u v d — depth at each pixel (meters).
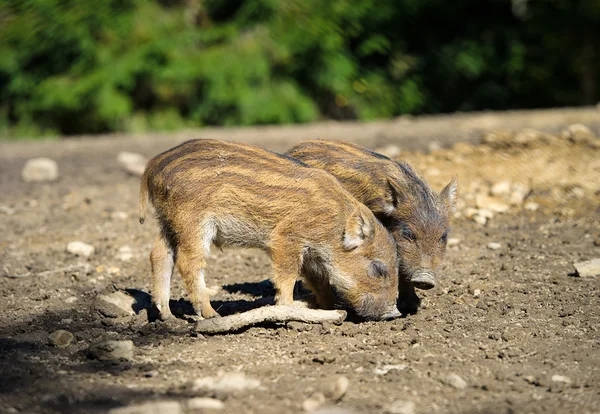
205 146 18.11
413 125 42.34
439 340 16.66
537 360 15.52
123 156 34.62
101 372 14.98
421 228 18.64
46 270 21.95
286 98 55.72
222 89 54.62
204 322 17.05
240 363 15.39
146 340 16.86
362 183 19.20
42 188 30.73
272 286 20.81
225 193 17.75
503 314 18.12
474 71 63.00
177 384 14.31
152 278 18.36
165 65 55.09
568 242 22.95
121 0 57.06
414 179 19.14
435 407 13.36
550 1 64.56
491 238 23.66
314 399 13.48
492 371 14.96
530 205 26.06
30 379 14.54
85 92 53.91
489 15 66.12
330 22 57.31
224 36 57.31
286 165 18.05
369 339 16.83
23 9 56.12
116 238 24.59
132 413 12.57
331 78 57.75
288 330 17.31
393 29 62.62
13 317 18.47
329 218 18.05
